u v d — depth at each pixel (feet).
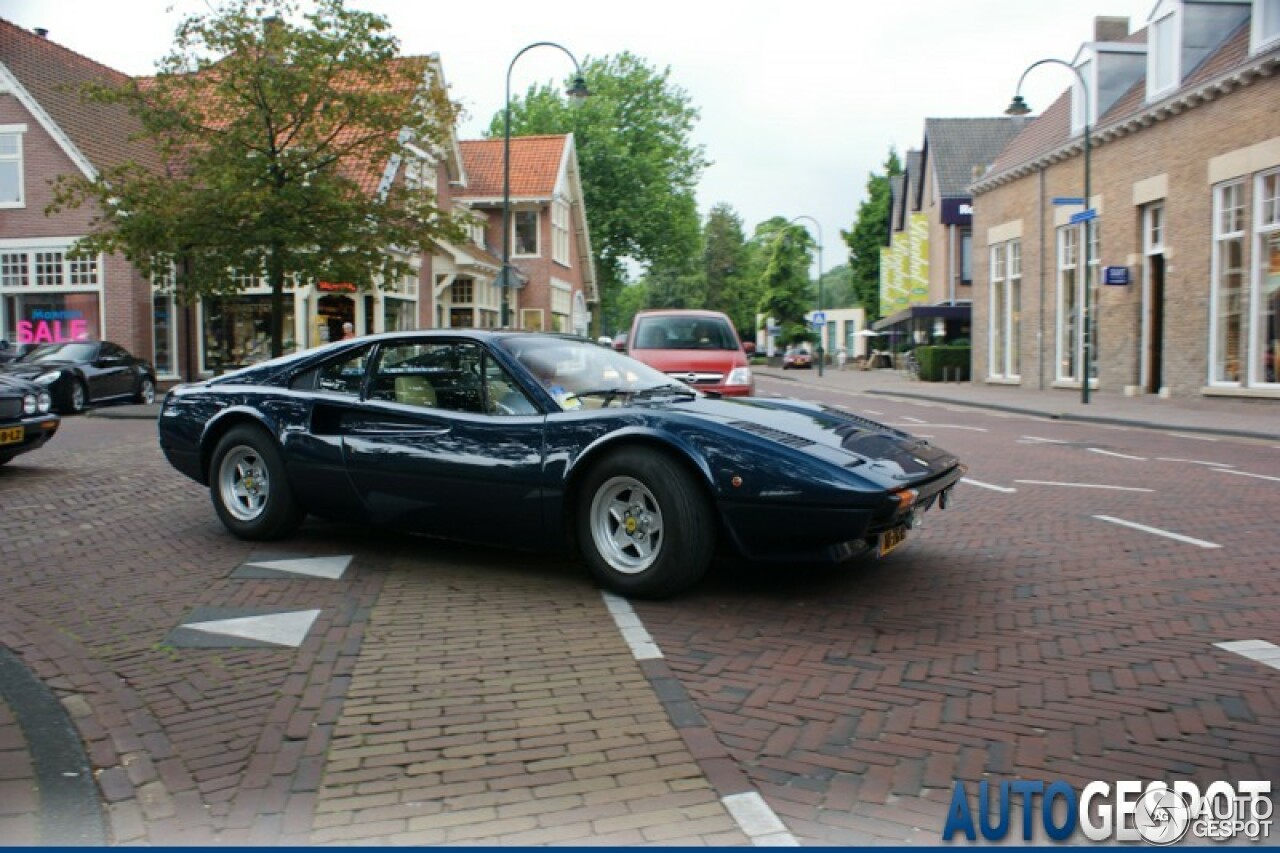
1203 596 16.16
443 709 11.29
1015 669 12.64
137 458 35.09
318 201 50.26
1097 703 11.48
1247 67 52.95
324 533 21.16
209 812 8.95
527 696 11.69
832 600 15.89
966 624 14.58
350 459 18.19
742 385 39.52
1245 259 55.21
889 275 158.71
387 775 9.66
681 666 12.71
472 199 128.16
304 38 48.85
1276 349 53.47
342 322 84.48
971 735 10.59
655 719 10.98
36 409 30.14
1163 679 12.26
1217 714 11.13
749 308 285.43
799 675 12.39
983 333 93.40
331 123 50.88
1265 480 29.43
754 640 13.79
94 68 87.51
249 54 49.62
